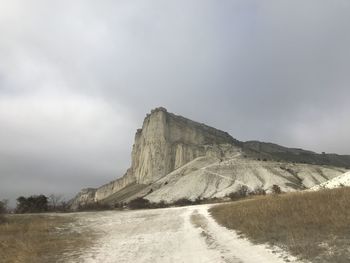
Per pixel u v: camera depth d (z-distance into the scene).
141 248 20.62
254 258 15.98
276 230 20.67
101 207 77.50
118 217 39.12
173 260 17.08
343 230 17.59
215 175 154.50
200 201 101.44
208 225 28.58
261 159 189.25
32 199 61.16
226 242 20.55
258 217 25.70
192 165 187.12
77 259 17.91
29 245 20.80
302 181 153.62
